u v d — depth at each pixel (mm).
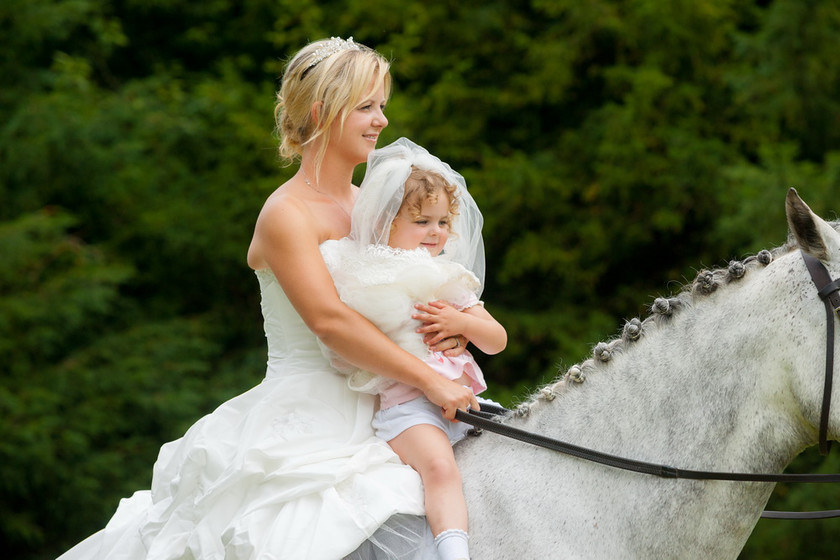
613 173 12516
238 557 3410
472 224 3965
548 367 12586
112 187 12516
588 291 12906
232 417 3768
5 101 12844
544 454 3578
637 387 3559
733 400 3420
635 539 3436
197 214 12781
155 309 12867
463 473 3639
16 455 11109
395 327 3672
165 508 3771
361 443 3625
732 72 12828
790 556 11094
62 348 12367
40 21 12672
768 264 3510
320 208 3814
